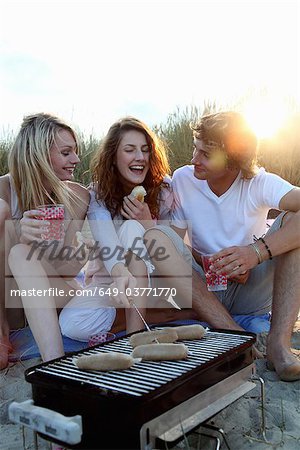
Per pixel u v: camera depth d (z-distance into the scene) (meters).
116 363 1.66
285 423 2.11
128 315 2.59
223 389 1.79
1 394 2.46
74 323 2.76
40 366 1.74
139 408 1.42
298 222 2.60
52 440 1.54
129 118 3.16
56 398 1.57
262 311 3.20
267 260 2.92
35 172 2.81
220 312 2.78
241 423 2.11
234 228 2.99
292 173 6.95
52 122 2.88
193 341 1.98
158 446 1.49
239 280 2.83
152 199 3.21
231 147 2.77
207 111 8.22
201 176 2.90
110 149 3.11
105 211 3.07
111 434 1.46
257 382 2.45
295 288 2.59
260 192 2.88
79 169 7.52
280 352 2.48
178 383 1.55
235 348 1.85
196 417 1.62
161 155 3.19
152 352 1.75
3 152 8.36
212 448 1.93
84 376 1.63
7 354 2.75
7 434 2.13
